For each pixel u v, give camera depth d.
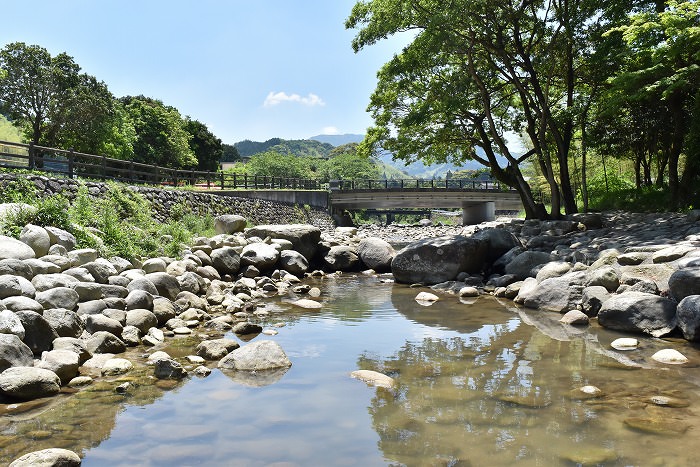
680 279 6.89
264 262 12.95
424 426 3.93
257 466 3.32
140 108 50.28
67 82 35.38
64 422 4.02
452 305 9.38
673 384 4.80
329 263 15.36
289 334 7.02
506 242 13.36
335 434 3.80
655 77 15.58
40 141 36.06
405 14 16.91
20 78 33.66
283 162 71.81
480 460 3.35
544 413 4.14
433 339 6.73
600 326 7.42
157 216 17.11
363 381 5.00
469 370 5.35
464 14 16.41
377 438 3.72
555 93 21.95
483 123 21.84
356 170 81.38
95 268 7.95
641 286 7.70
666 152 23.08
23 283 6.21
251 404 4.41
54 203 10.29
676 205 18.36
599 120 20.53
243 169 70.38
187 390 4.77
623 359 5.70
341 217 44.22
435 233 38.66
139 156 47.06
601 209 22.50
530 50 19.16
